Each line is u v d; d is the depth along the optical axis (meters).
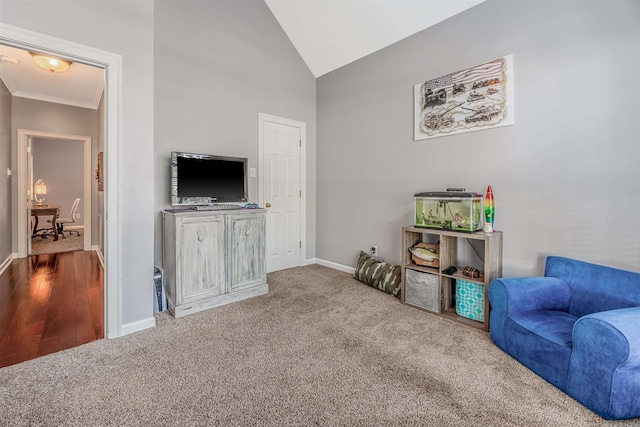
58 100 4.81
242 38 3.50
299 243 4.23
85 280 3.52
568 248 2.19
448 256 2.62
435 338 2.16
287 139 4.02
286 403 1.48
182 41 3.01
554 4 2.21
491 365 1.81
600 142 2.03
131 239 2.22
